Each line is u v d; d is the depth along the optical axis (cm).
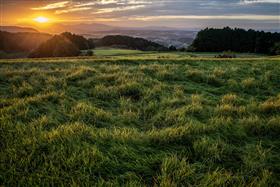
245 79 1043
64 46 7812
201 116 612
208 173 347
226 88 939
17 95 753
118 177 342
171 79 1065
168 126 547
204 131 500
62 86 870
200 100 729
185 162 368
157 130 517
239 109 636
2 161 366
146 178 348
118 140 442
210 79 1045
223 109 634
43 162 369
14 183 323
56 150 400
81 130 476
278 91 923
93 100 737
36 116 570
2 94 773
